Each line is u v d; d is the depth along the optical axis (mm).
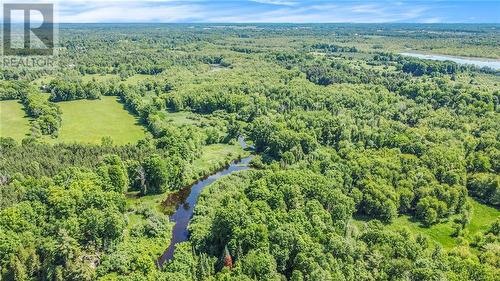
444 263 111188
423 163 174875
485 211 159750
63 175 157375
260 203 136250
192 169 194125
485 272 108188
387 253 115688
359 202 153125
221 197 161000
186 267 115250
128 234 140250
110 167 167125
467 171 179375
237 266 112438
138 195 174750
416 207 153875
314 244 117188
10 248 117875
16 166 166875
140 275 112750
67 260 115875
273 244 117625
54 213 137125
